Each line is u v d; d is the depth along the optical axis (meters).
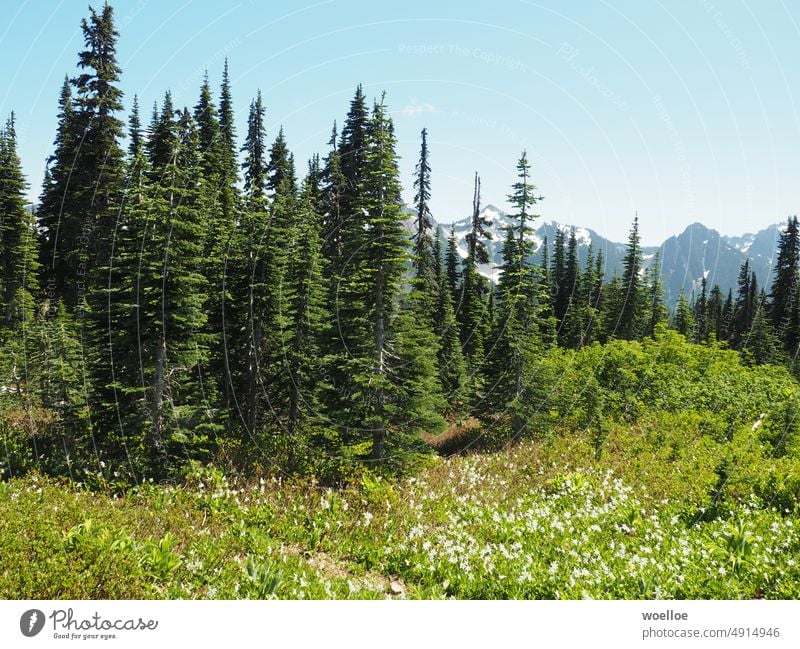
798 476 14.78
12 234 35.88
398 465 17.34
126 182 17.59
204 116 36.31
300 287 21.33
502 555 11.91
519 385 24.44
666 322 48.84
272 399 21.78
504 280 26.34
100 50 27.08
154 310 15.55
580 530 13.60
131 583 8.74
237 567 10.55
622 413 24.47
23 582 7.93
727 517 13.70
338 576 11.33
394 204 17.14
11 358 24.44
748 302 65.00
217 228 21.86
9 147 37.91
